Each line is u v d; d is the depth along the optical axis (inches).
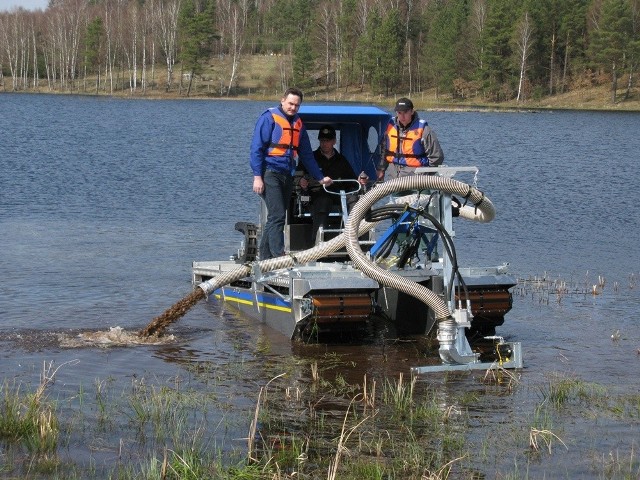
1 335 474.0
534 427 344.8
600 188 1209.4
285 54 6063.0
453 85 5054.1
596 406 372.2
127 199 1041.5
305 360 441.1
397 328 499.2
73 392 378.9
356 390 392.2
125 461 305.9
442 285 472.1
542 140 2202.3
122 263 683.4
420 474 299.7
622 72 4763.8
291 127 502.3
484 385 402.0
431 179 432.1
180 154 1627.7
